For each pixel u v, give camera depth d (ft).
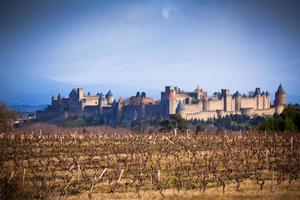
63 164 213.66
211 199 150.61
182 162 236.02
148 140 333.83
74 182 182.29
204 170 196.95
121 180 187.32
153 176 177.58
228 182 183.93
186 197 153.99
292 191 164.04
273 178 186.91
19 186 162.40
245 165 225.76
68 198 155.53
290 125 437.17
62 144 305.73
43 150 267.80
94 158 247.70
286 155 250.78
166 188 173.47
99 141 329.72
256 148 288.10
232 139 337.72
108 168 216.13
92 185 165.07
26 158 237.04
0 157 219.20
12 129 392.88
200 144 314.55
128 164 227.61
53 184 173.17
